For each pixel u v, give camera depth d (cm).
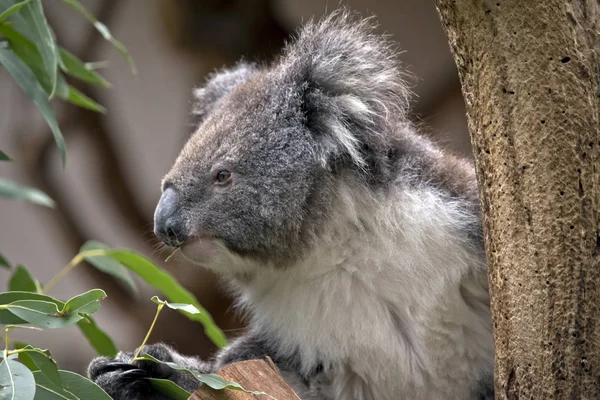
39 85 591
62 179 1418
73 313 436
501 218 448
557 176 425
